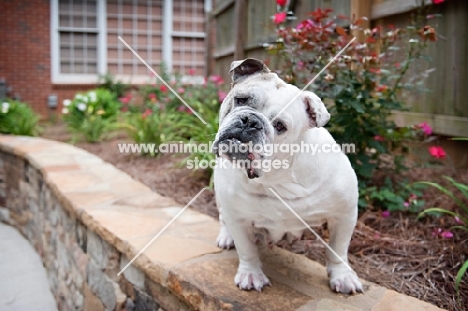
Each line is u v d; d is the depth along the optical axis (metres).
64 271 3.46
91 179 3.80
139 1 10.16
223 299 1.80
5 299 3.58
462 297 2.00
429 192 3.07
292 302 1.81
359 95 2.92
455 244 2.41
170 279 2.05
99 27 9.89
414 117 3.67
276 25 3.26
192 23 10.54
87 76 10.01
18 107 6.95
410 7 3.38
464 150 3.35
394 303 1.81
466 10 3.22
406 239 2.54
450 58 3.37
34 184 4.48
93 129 6.25
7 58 9.29
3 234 5.03
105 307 2.72
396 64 3.08
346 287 1.89
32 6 9.36
